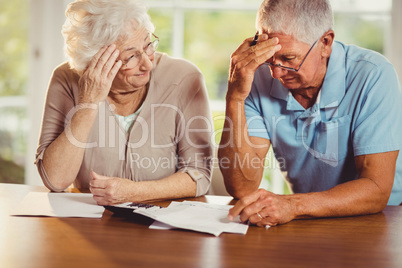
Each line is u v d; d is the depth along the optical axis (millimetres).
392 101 1578
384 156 1541
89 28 1636
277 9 1529
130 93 1809
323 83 1686
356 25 2998
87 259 1047
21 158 3273
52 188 1731
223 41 3105
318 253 1106
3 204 1518
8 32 3229
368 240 1205
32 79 3221
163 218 1313
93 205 1506
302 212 1371
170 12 3090
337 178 1768
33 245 1133
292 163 1853
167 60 1904
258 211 1301
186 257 1067
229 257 1071
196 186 1717
